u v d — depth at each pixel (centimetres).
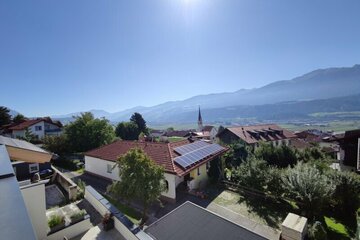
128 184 1152
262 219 1387
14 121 5816
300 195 1409
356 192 1429
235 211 1488
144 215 1277
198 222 884
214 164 2117
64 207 1174
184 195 1714
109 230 989
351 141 2547
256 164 1791
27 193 852
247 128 5172
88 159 2281
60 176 1711
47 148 3000
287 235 1125
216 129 7725
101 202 1146
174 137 8606
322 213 1488
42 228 888
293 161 2427
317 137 6644
